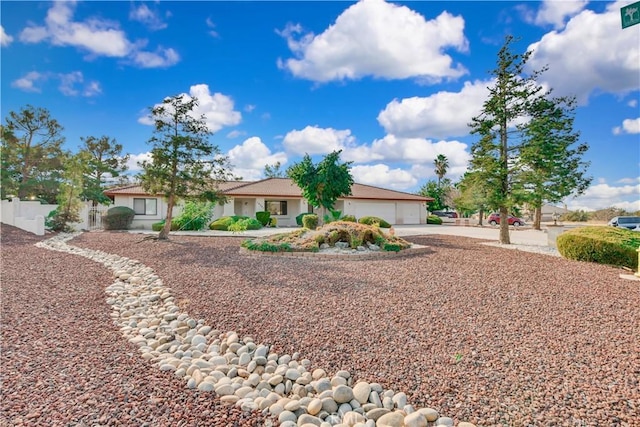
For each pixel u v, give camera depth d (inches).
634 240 329.7
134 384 125.6
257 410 111.3
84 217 815.1
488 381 121.0
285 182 1229.1
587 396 110.1
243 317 188.1
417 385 121.2
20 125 1147.9
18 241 519.2
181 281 269.1
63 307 220.5
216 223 816.3
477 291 232.7
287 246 400.8
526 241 606.5
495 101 538.0
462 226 1190.3
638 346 145.8
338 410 113.7
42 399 114.2
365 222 918.4
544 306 200.7
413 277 273.7
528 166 528.1
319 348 150.8
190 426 100.6
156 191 535.2
